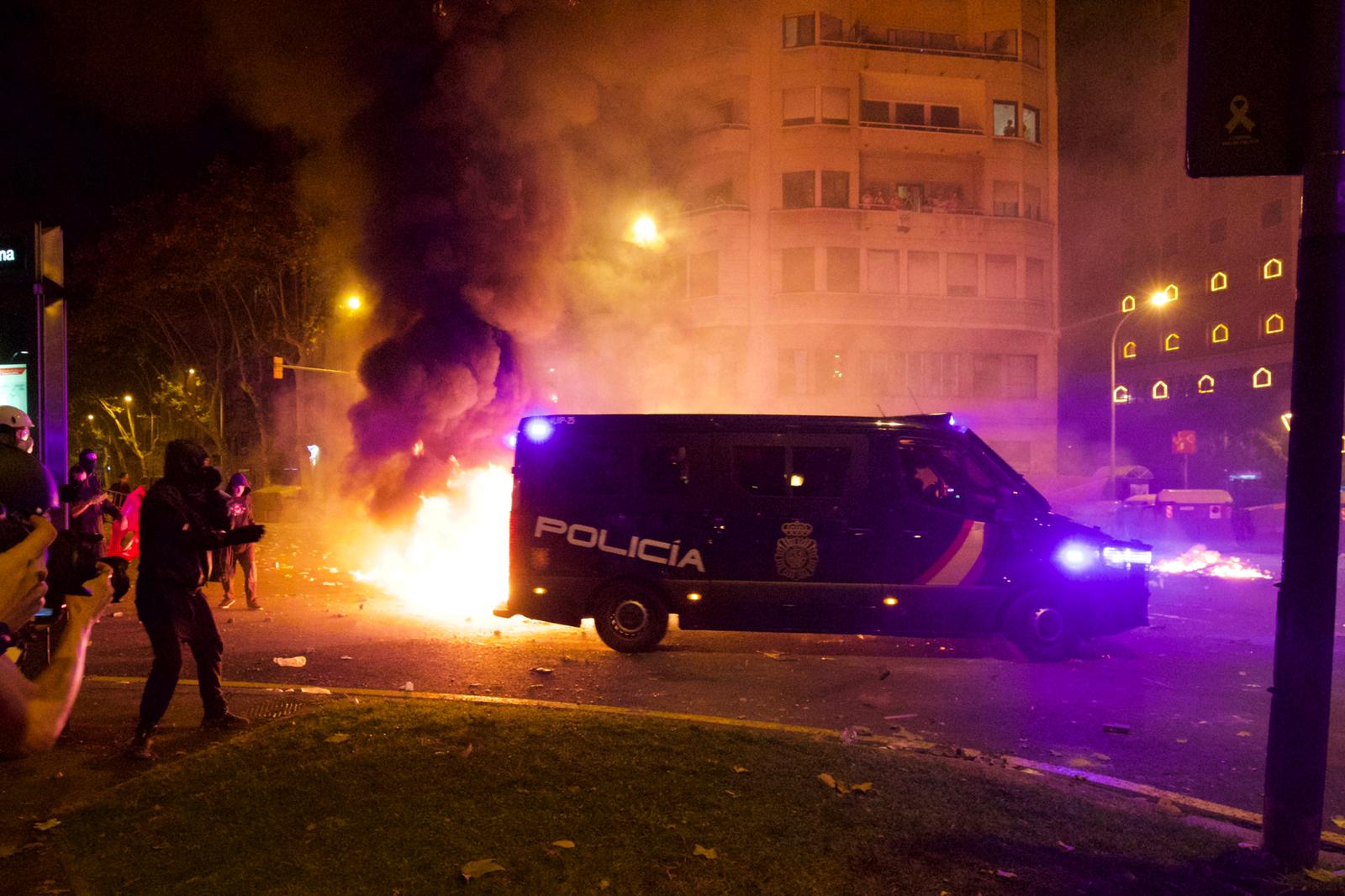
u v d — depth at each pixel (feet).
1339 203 11.80
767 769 15.94
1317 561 12.22
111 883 11.54
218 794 14.46
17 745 4.42
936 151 129.90
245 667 26.18
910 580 28.35
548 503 29.53
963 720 21.52
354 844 12.60
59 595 17.37
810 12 126.93
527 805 14.01
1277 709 12.60
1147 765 18.38
